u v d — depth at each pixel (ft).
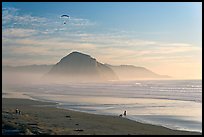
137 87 505.25
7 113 128.98
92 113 159.02
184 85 547.49
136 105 208.44
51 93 362.74
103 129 102.68
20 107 182.70
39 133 86.48
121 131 99.55
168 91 383.04
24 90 442.91
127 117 142.92
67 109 176.96
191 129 112.37
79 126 107.55
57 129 95.76
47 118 127.34
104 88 490.49
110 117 139.44
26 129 88.94
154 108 188.75
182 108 189.06
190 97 284.20
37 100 248.93
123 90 418.72
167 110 176.96
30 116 129.08
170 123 127.54
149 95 313.94
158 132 100.78
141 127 111.34
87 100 252.62
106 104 215.31
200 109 181.47
